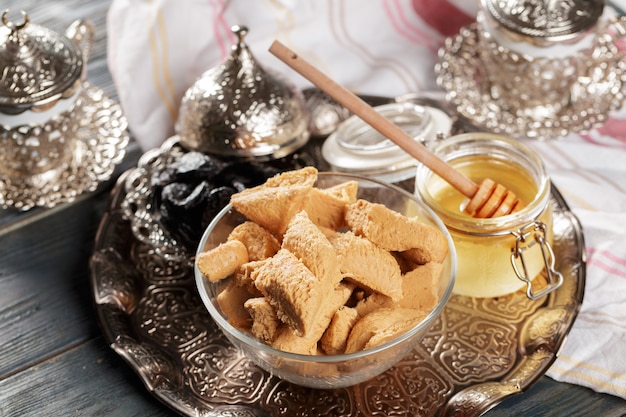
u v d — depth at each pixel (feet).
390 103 3.06
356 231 2.49
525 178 2.69
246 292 2.50
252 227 2.53
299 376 2.46
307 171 2.56
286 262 2.38
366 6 3.15
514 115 3.03
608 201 2.84
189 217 2.72
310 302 2.34
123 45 3.03
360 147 2.86
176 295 2.72
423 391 2.53
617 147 2.97
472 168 2.72
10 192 2.94
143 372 2.56
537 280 2.68
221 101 2.89
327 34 3.16
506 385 2.52
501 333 2.61
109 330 2.64
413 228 2.47
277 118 2.90
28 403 2.58
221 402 2.53
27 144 2.90
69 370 2.63
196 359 2.61
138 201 2.85
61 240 2.87
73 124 2.95
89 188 2.95
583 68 2.99
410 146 2.60
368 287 2.46
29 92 2.80
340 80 3.19
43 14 3.35
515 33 2.87
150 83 3.05
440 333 2.62
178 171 2.76
